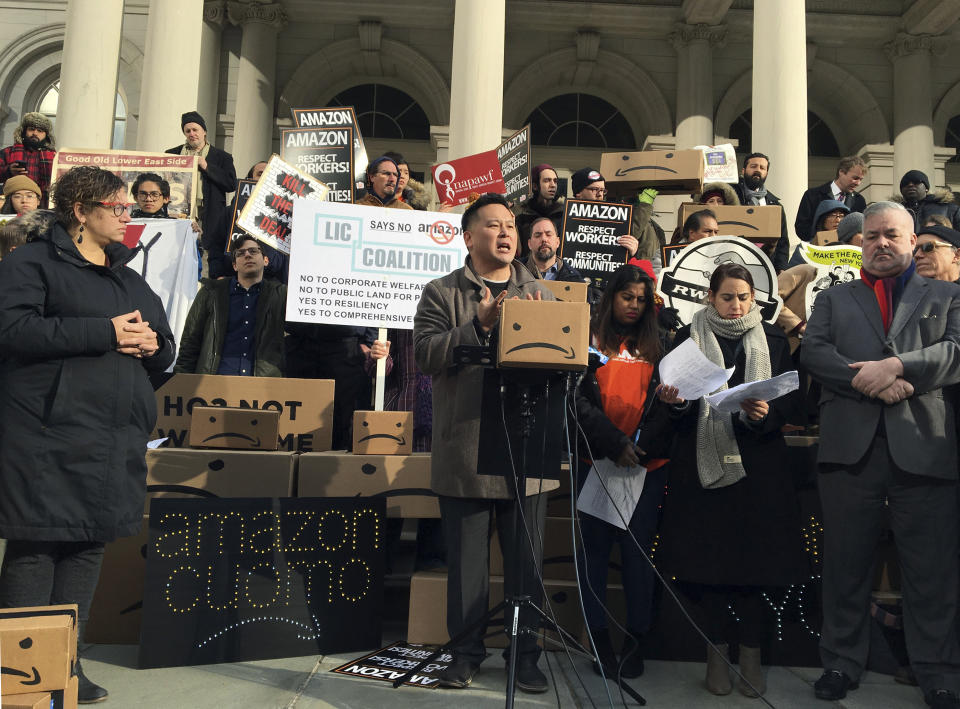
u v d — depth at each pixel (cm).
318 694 285
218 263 591
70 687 232
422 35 1323
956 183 1337
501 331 254
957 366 292
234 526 333
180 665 317
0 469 258
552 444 279
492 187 557
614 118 1384
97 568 281
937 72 1340
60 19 1276
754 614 314
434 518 392
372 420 390
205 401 416
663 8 1309
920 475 295
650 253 600
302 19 1308
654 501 336
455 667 297
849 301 324
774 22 875
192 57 909
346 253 441
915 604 300
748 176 721
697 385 300
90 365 267
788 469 329
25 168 711
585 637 356
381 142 1354
